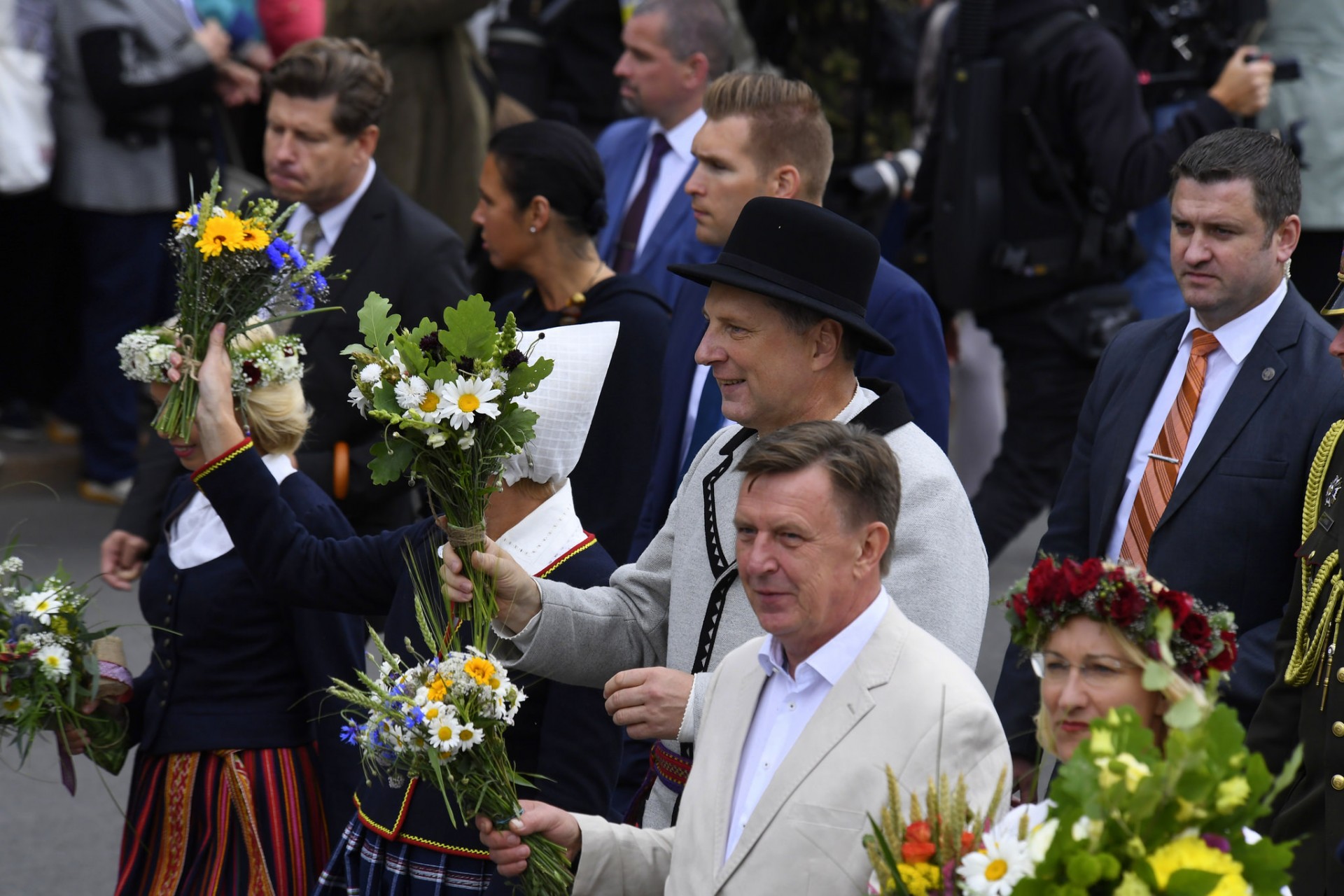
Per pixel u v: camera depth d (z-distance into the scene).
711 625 11.78
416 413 11.41
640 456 16.92
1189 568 13.66
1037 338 23.81
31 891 18.48
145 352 13.44
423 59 27.12
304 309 14.23
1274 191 13.66
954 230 23.44
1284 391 13.61
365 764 12.14
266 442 14.55
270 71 18.95
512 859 10.92
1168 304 26.16
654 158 21.91
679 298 17.64
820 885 9.45
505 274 23.31
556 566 12.73
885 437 11.78
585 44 30.45
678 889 10.02
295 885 14.21
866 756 9.55
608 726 12.55
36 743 23.05
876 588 9.98
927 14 29.53
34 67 29.44
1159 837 7.68
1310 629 12.12
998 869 7.97
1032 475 24.33
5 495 32.06
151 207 30.66
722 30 21.58
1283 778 7.78
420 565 12.68
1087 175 22.91
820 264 11.70
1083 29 22.75
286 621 14.29
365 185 19.17
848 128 29.69
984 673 24.17
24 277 33.19
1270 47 25.83
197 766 14.26
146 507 18.38
